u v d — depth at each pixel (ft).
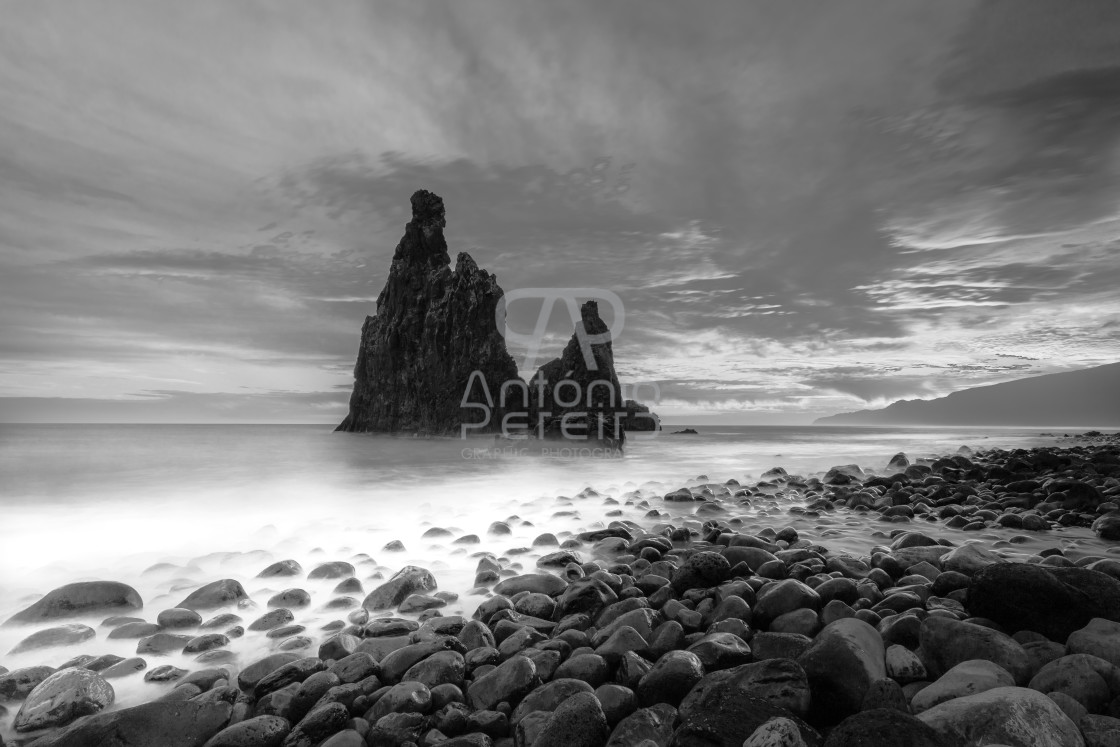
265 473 55.57
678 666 14.62
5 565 27.32
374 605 21.08
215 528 34.73
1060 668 13.24
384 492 48.11
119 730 12.76
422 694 14.30
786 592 19.11
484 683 14.87
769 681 13.53
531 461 75.15
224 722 13.75
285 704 14.26
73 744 12.49
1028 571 16.47
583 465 71.20
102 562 27.50
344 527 33.06
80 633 18.22
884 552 25.75
